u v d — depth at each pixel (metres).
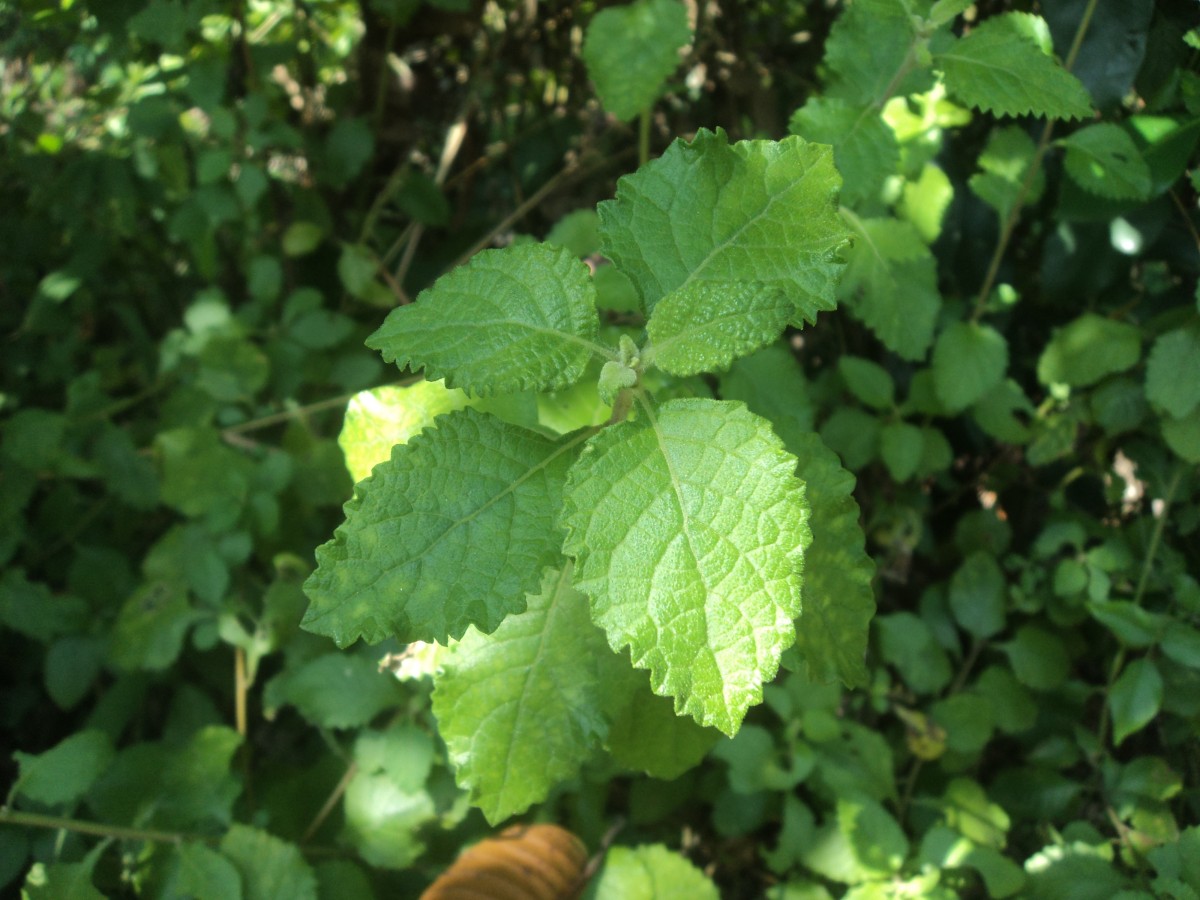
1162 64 0.27
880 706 0.34
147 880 0.28
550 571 0.21
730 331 0.18
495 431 0.18
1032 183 0.29
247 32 0.43
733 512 0.16
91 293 0.45
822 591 0.20
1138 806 0.29
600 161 0.41
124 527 0.43
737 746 0.32
